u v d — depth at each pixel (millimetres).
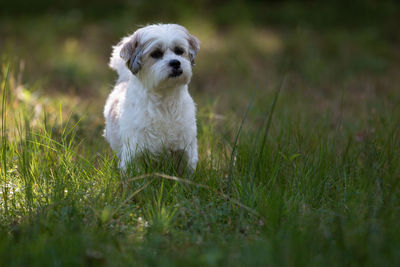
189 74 4996
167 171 5008
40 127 5570
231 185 4801
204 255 3449
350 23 16891
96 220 4160
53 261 3402
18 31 14703
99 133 6668
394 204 4270
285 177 5004
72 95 9852
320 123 6523
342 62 12812
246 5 18859
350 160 5281
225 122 7086
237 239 3947
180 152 5344
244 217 4336
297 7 18484
